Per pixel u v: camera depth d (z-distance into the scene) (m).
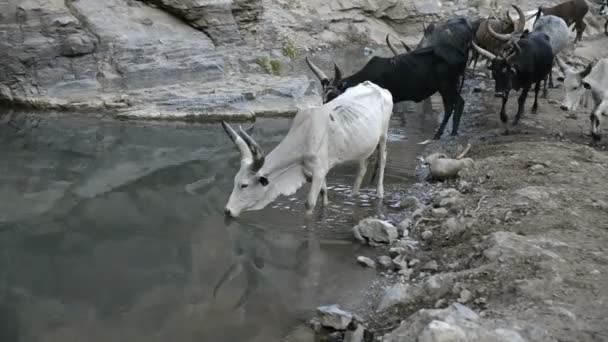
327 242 7.16
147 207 8.10
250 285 6.19
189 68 13.38
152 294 5.98
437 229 7.22
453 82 11.28
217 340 5.23
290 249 6.99
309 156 7.27
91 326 5.40
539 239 6.15
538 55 11.88
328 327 5.38
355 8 21.39
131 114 12.12
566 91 11.16
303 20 20.03
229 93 12.73
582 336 4.52
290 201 8.21
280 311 5.72
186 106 12.36
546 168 8.85
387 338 4.73
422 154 10.48
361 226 7.18
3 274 6.29
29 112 12.27
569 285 5.27
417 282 6.15
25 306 5.70
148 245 7.03
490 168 9.01
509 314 4.85
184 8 13.77
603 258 5.79
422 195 8.55
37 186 8.74
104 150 10.34
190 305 5.80
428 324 4.44
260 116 12.70
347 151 7.55
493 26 16.19
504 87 11.70
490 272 5.59
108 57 12.85
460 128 12.21
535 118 12.87
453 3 24.12
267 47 16.48
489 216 7.17
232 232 7.39
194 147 10.62
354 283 6.24
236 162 9.90
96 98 12.52
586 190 7.92
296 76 14.75
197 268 6.53
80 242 7.07
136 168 9.55
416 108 14.02
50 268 6.45
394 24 22.23
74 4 13.04
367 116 7.64
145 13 13.67
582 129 12.04
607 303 4.96
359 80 10.53
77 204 8.16
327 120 7.32
